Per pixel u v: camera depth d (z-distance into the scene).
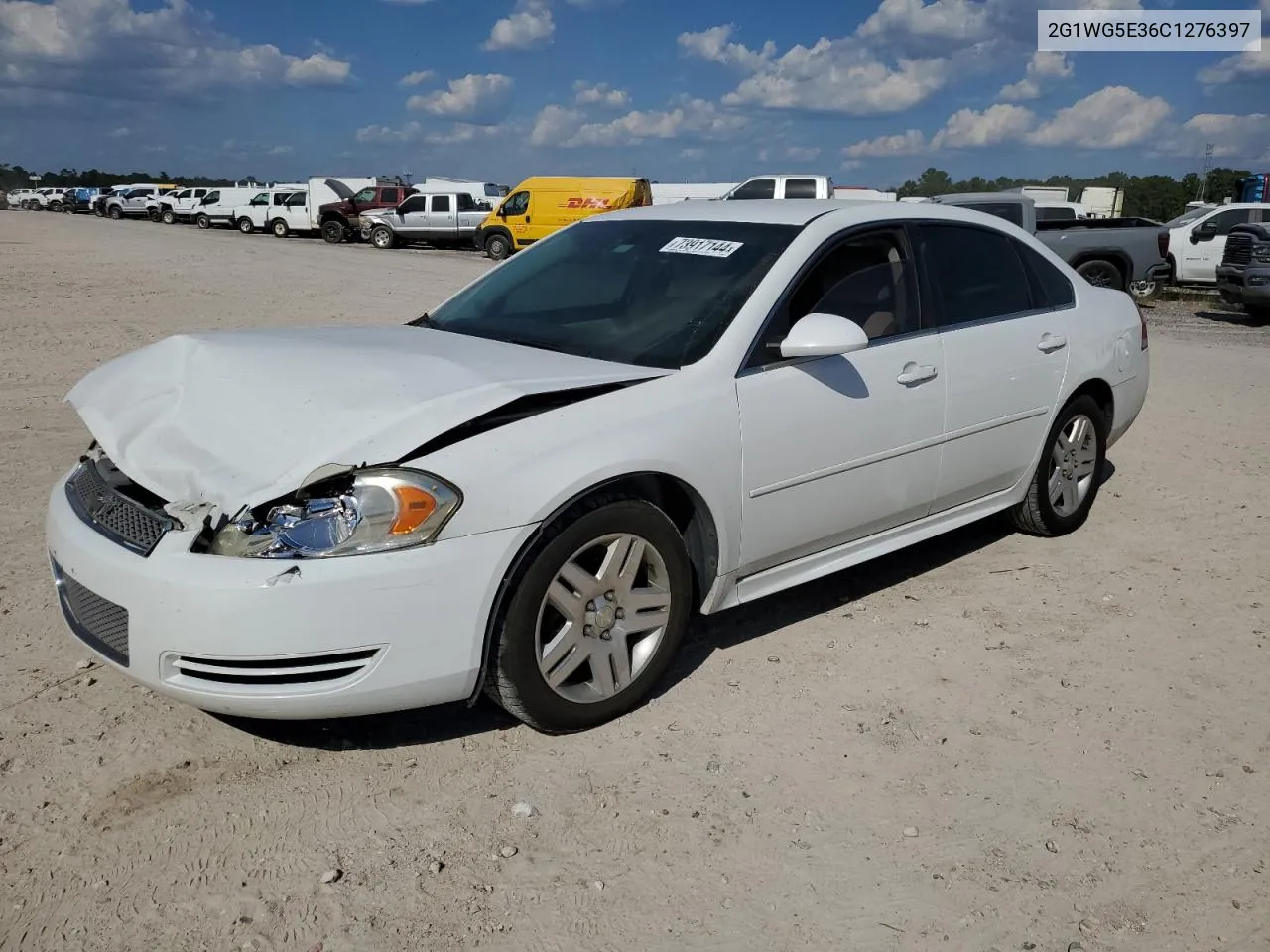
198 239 34.59
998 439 4.55
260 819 2.84
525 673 3.05
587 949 2.40
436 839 2.77
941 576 4.67
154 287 16.58
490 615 2.97
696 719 3.38
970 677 3.70
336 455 2.84
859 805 2.95
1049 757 3.21
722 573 3.56
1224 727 3.40
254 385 3.25
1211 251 19.25
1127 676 3.73
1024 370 4.62
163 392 3.44
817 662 3.79
